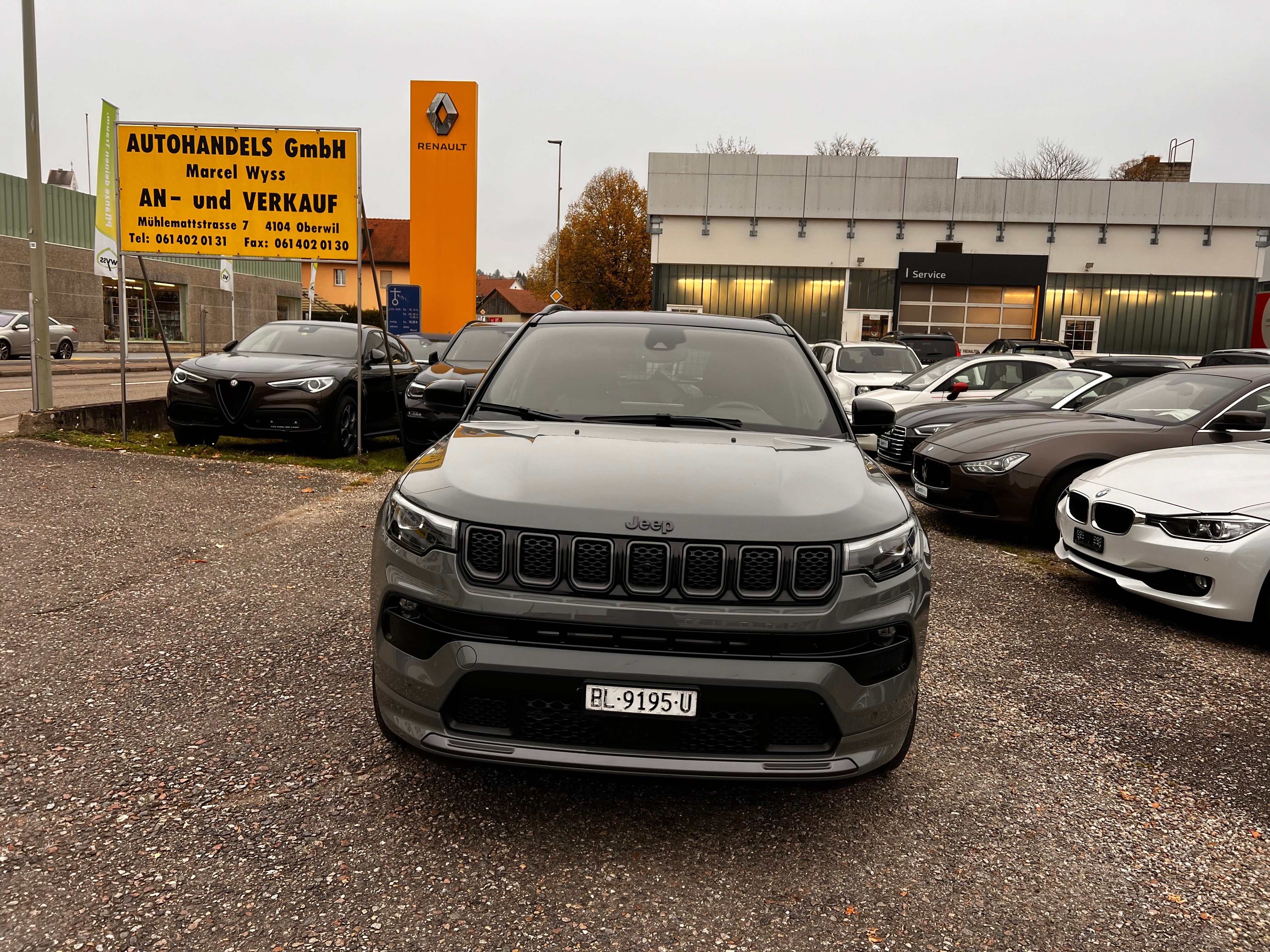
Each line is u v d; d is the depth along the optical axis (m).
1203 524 4.62
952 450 7.09
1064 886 2.42
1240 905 2.37
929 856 2.54
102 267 9.91
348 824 2.56
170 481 7.57
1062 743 3.34
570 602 2.31
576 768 2.31
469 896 2.25
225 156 9.45
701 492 2.49
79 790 2.66
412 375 11.54
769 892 2.33
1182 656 4.40
